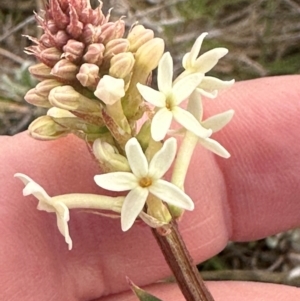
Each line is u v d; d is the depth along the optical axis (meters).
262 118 0.07
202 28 0.10
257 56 0.10
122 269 0.07
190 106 0.05
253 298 0.08
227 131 0.07
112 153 0.05
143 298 0.05
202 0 0.10
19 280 0.06
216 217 0.07
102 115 0.05
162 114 0.05
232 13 0.10
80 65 0.05
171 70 0.05
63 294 0.07
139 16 0.10
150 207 0.05
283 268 0.10
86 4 0.05
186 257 0.05
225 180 0.07
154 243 0.07
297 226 0.08
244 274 0.09
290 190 0.07
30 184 0.05
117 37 0.05
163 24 0.10
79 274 0.07
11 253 0.06
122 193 0.07
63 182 0.07
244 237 0.08
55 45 0.05
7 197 0.06
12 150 0.07
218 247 0.08
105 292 0.07
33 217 0.06
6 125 0.10
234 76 0.10
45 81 0.05
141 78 0.05
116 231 0.07
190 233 0.07
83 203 0.05
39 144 0.07
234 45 0.10
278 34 0.10
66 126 0.05
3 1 0.10
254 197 0.07
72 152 0.07
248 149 0.07
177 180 0.05
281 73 0.10
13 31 0.10
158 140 0.05
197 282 0.05
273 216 0.08
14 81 0.10
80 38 0.05
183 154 0.05
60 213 0.05
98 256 0.07
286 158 0.07
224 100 0.07
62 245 0.07
